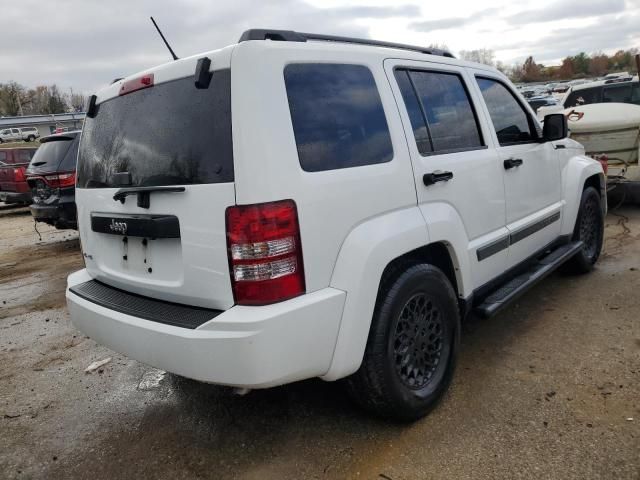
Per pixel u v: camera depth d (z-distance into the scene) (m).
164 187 2.46
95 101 3.17
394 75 2.96
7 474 2.77
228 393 3.42
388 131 2.79
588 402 2.98
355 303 2.47
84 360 4.16
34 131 60.69
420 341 2.95
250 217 2.20
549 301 4.57
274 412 3.14
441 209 3.02
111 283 3.05
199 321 2.35
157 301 2.70
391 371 2.70
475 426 2.84
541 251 4.30
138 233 2.63
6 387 3.76
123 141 2.79
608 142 7.70
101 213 2.97
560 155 4.61
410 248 2.74
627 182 7.46
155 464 2.76
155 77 2.61
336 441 2.82
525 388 3.18
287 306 2.25
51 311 5.52
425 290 2.89
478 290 3.43
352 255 2.48
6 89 91.50
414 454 2.66
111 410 3.35
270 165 2.22
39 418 3.31
